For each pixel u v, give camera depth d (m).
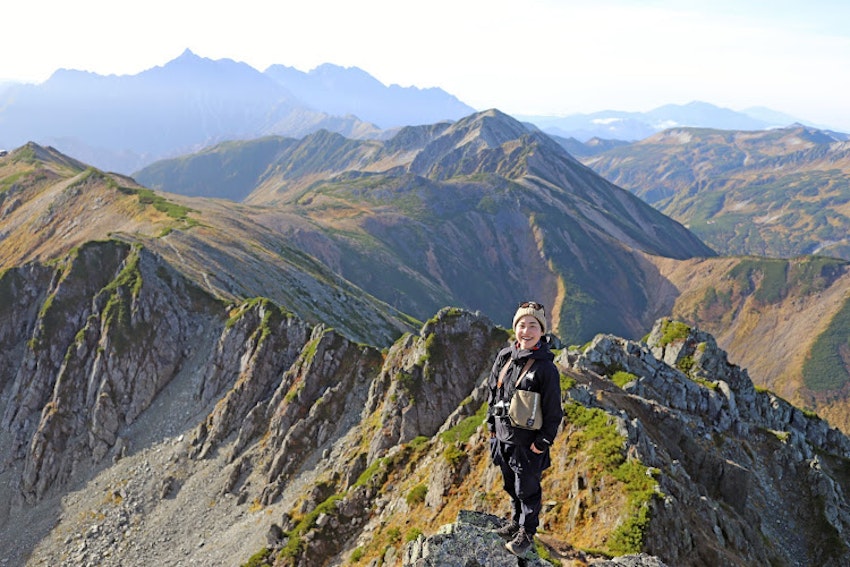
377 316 166.38
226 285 118.50
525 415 9.30
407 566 10.58
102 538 70.19
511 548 10.14
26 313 107.19
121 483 77.81
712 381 62.31
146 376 91.56
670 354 68.75
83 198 181.12
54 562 69.06
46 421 86.25
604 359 58.34
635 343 60.72
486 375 68.25
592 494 30.81
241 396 82.88
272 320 90.50
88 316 100.62
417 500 40.62
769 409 64.44
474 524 11.93
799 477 51.88
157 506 73.19
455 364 68.50
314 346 80.31
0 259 168.50
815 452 59.56
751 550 33.56
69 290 103.88
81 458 83.44
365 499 48.91
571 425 36.88
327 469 66.00
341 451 67.38
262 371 84.88
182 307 101.19
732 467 44.06
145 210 168.62
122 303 97.12
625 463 31.64
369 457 62.16
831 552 44.38
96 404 87.00
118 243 112.56
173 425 85.75
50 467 82.31
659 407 47.59
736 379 65.31
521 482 9.90
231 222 191.12
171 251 124.19
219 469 75.44
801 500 49.81
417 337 73.06
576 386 43.44
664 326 72.56
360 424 69.75
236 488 71.19
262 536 60.44
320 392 76.62
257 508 66.44
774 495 49.94
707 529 30.94
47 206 184.88
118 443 84.00
